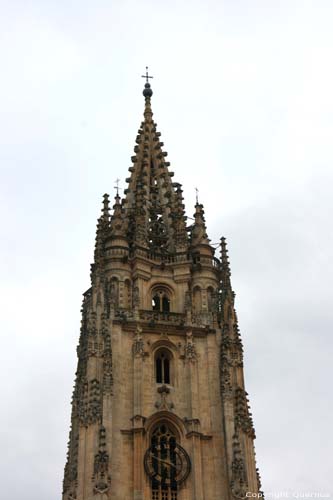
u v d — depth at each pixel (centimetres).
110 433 9656
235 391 10331
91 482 9262
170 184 12812
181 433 10081
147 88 14212
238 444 9788
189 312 10938
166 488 9681
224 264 11625
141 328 10662
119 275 11169
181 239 11738
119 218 11794
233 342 10731
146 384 10319
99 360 10212
